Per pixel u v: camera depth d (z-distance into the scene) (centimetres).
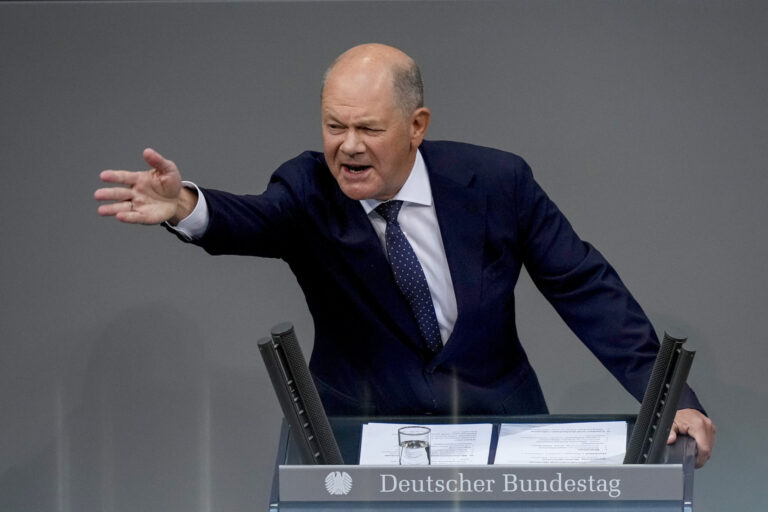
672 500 797
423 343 1013
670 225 1420
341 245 992
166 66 1661
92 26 1734
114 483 1103
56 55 1683
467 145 1037
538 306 1312
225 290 1358
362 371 1019
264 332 1293
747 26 1714
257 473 1115
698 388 1193
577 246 1031
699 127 1549
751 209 1442
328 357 1027
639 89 1608
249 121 1561
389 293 998
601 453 834
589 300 1013
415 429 848
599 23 1731
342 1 1800
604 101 1590
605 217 1423
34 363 1259
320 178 1012
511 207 1016
